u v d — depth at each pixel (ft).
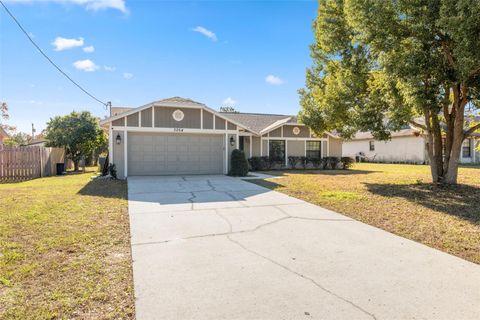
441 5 21.30
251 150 62.80
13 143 86.17
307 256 12.76
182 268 11.43
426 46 24.62
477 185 32.53
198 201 24.81
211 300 9.04
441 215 20.10
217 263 11.94
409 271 11.25
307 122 42.86
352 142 108.17
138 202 24.21
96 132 65.82
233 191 30.09
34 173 47.65
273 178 42.86
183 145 46.57
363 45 29.43
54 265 11.49
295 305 8.78
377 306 8.73
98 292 9.43
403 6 23.71
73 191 30.25
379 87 28.99
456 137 30.91
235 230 16.60
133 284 10.03
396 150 90.38
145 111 44.14
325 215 20.18
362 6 25.12
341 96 32.71
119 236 15.28
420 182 34.81
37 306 8.53
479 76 23.71
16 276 10.48
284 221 18.61
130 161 44.21
